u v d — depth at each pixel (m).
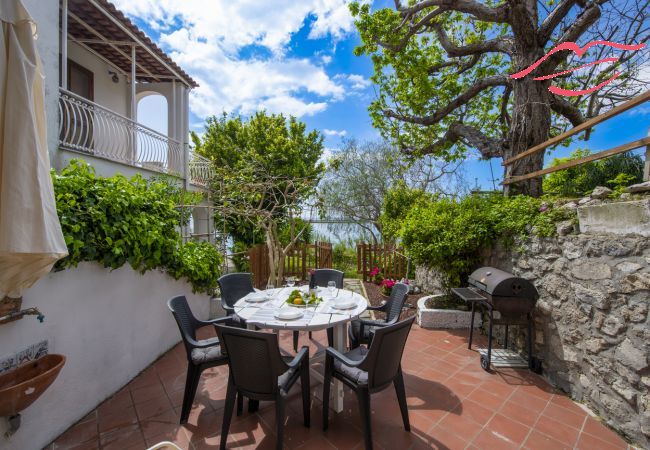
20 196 1.56
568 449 2.13
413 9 5.14
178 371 3.36
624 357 2.21
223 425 2.16
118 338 3.00
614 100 5.02
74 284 2.51
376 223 11.65
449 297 5.14
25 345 2.08
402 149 7.77
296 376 2.38
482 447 2.16
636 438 2.13
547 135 4.79
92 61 6.84
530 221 3.39
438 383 3.02
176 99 7.83
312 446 2.21
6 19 1.61
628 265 2.17
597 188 2.74
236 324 3.40
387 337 2.06
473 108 7.53
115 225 2.80
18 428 2.00
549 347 3.06
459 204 5.27
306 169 12.34
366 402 2.09
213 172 8.87
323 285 4.59
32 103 1.65
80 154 4.58
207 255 4.99
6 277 1.77
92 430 2.40
